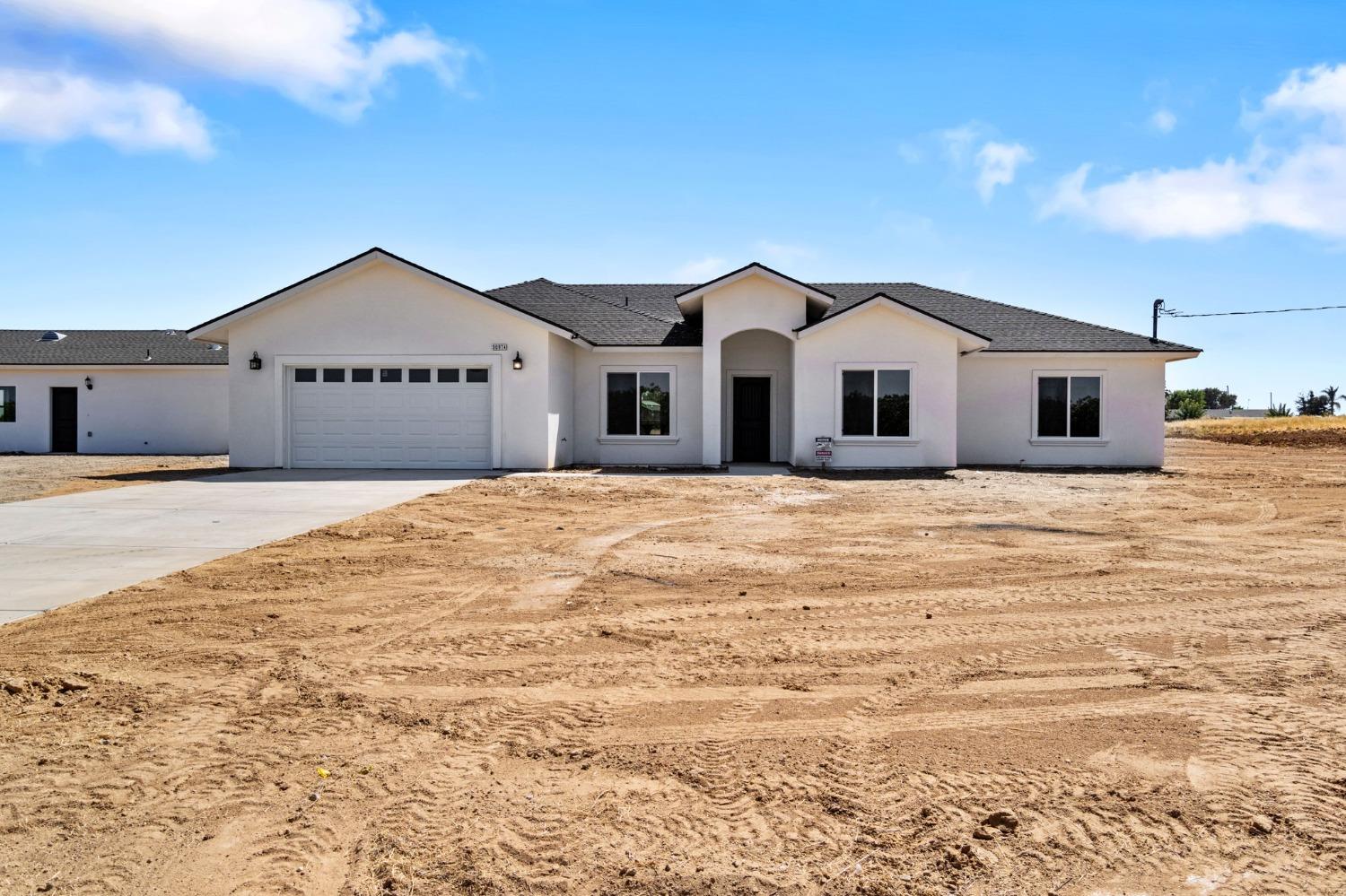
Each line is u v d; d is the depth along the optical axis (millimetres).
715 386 20219
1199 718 4625
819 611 6855
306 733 4422
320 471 18656
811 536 10367
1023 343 21656
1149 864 3215
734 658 5656
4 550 9219
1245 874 3146
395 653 5742
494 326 18891
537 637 6117
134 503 12953
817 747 4270
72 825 3482
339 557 8984
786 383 22000
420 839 3406
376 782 3877
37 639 5961
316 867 3203
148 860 3236
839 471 19219
